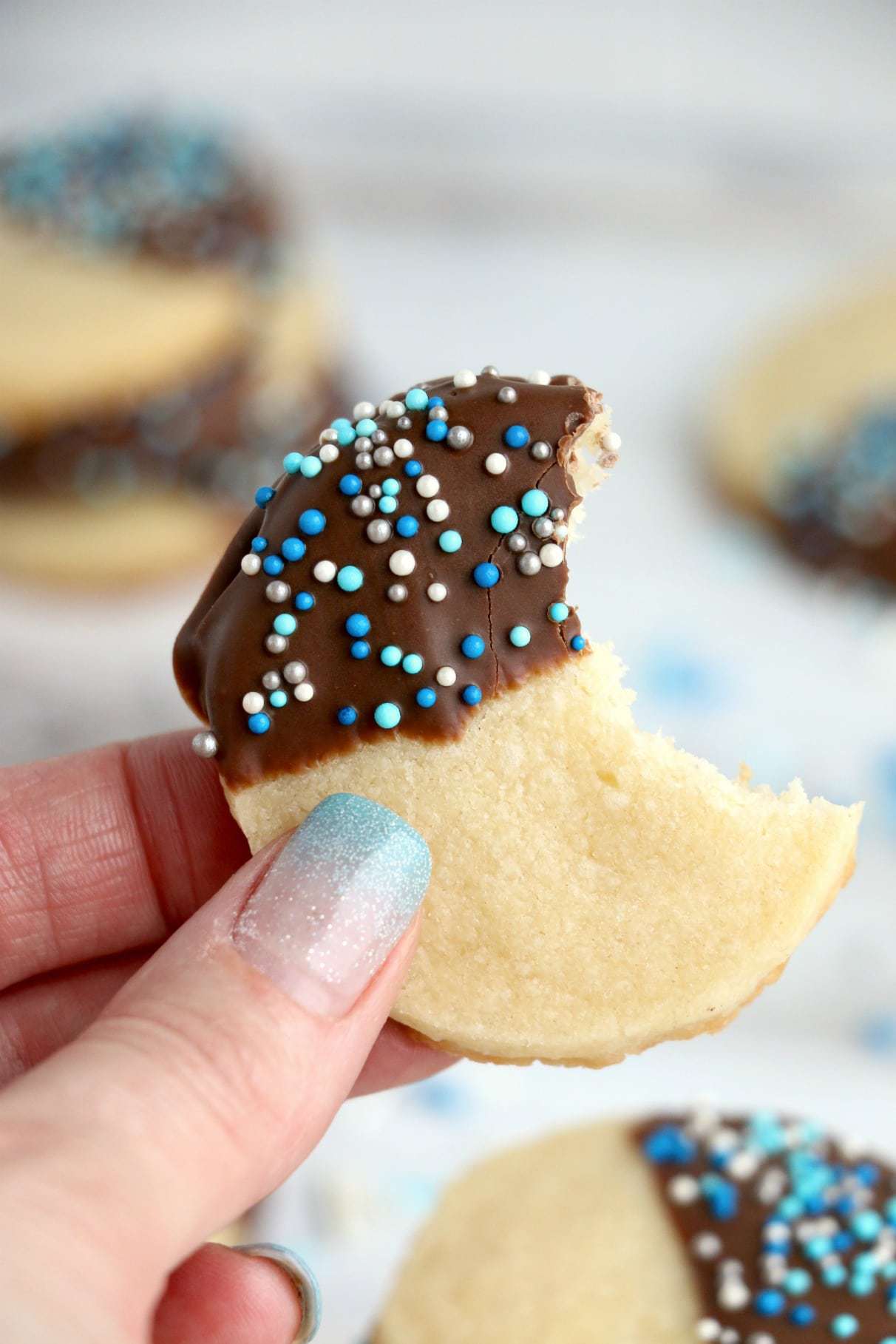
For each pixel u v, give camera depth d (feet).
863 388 1.24
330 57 1.50
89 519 1.15
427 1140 0.92
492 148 1.48
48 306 1.09
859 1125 0.92
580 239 1.47
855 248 1.45
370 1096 0.94
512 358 1.33
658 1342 0.76
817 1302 0.76
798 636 1.16
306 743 0.62
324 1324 0.84
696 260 1.44
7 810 0.74
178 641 0.64
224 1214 0.56
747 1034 0.97
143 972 0.58
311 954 0.57
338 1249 0.87
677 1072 0.95
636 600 1.17
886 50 1.55
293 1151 0.57
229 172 1.20
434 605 0.62
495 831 0.62
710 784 0.62
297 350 1.19
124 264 1.12
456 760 0.62
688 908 0.62
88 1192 0.52
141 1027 0.56
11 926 0.74
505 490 0.62
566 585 0.63
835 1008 0.99
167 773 0.75
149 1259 0.53
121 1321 0.51
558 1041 0.62
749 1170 0.81
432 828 0.62
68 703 1.11
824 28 1.56
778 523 1.19
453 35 1.53
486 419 0.63
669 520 1.24
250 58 1.50
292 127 1.46
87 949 0.75
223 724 0.62
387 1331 0.78
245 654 0.62
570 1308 0.77
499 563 0.62
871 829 1.05
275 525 0.63
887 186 1.48
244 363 1.13
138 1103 0.54
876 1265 0.77
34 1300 0.50
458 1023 0.62
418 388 0.64
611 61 1.53
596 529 1.23
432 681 0.62
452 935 0.62
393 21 1.54
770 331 1.34
